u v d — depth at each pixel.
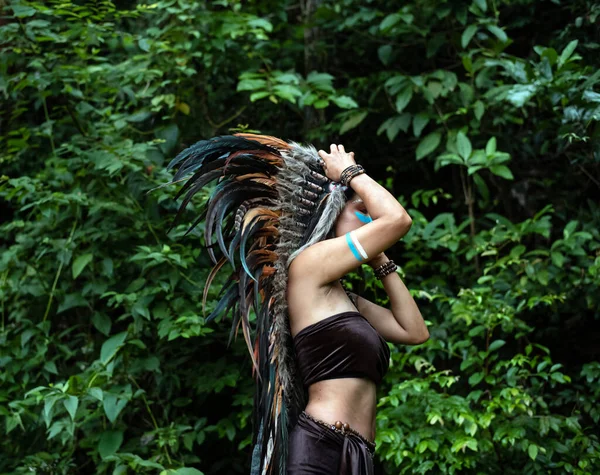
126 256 3.45
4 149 3.94
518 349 3.71
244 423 3.26
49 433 3.34
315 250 2.16
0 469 3.35
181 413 3.53
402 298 2.36
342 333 2.12
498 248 3.56
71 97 3.80
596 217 3.81
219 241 2.13
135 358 3.27
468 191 3.94
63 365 3.51
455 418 2.97
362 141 4.43
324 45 4.36
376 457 3.38
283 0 4.54
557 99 3.40
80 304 3.37
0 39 3.59
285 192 2.21
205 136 4.03
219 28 3.79
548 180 4.13
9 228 3.54
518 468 3.17
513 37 4.41
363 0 4.23
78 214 3.42
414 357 3.25
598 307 3.57
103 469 3.13
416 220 3.71
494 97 3.79
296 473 2.07
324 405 2.10
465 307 3.29
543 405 3.19
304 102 3.82
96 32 3.60
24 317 3.48
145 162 3.47
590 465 3.12
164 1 3.81
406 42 4.27
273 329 2.17
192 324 3.15
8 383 3.40
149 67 3.79
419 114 3.89
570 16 4.18
